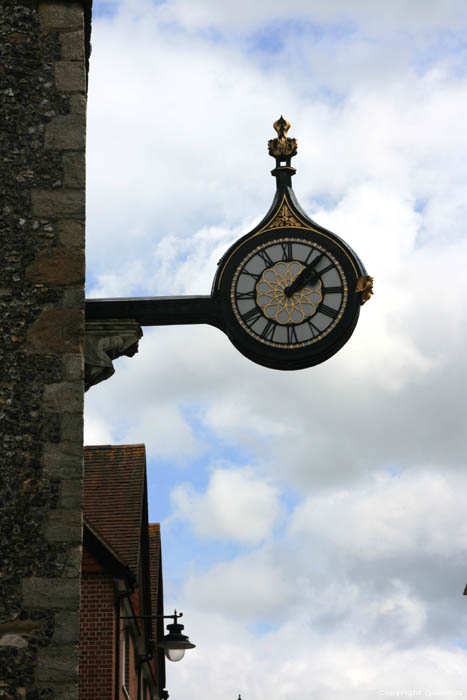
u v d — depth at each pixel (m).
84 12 10.29
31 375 8.95
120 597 17.59
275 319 11.04
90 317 10.68
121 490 20.33
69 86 9.86
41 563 8.41
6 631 8.20
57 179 9.56
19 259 9.28
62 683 8.10
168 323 11.02
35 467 8.68
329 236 11.27
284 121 11.83
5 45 9.94
